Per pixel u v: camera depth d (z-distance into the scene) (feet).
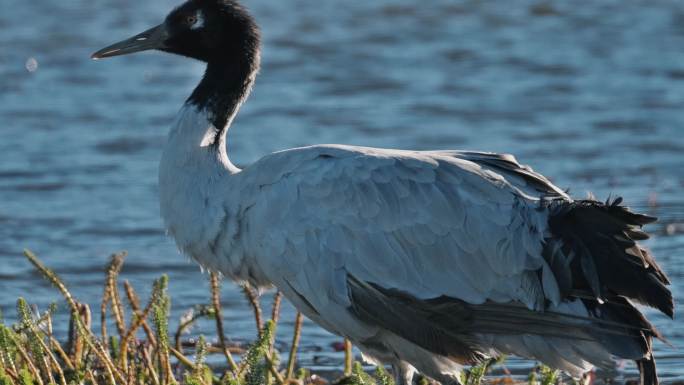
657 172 64.08
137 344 38.24
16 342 34.63
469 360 32.24
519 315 31.35
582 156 67.05
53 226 57.16
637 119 74.02
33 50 91.66
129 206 59.93
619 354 30.68
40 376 35.40
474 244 31.73
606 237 30.91
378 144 70.03
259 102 79.20
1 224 57.36
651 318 44.70
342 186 32.65
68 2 108.27
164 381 35.01
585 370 32.17
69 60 89.56
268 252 33.32
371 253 32.24
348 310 32.68
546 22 102.42
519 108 77.36
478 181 32.24
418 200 32.19
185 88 83.05
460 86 83.20
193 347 42.88
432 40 96.78
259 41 37.83
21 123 74.08
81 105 78.28
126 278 51.01
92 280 50.62
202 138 36.01
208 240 34.83
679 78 84.12
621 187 61.62
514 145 69.41
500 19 103.55
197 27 37.88
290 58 90.99
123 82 84.64
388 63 89.86
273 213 33.19
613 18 103.24
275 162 33.86
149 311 37.37
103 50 38.65
